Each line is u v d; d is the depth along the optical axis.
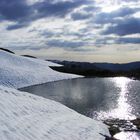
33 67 105.75
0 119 12.20
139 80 85.44
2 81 65.81
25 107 17.55
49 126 15.38
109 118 28.67
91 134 17.27
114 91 54.50
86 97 45.62
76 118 20.73
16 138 10.89
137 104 38.59
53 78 88.06
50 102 24.47
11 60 103.81
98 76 105.25
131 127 23.73
